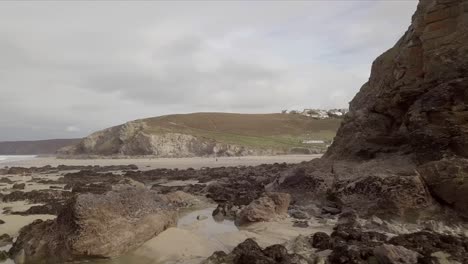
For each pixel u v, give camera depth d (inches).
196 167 2018.9
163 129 3661.4
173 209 616.4
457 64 676.1
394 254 374.3
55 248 475.8
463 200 562.6
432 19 725.9
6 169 2058.3
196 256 469.7
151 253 489.4
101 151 3774.6
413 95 756.6
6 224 673.0
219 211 751.7
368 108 906.7
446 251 409.4
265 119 4468.5
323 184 774.5
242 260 395.5
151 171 1745.8
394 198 596.7
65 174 1745.8
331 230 574.2
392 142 784.3
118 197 523.2
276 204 674.2
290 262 396.2
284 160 2395.4
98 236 474.9
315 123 4360.2
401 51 831.7
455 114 633.6
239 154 3142.2
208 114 4520.2
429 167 606.2
